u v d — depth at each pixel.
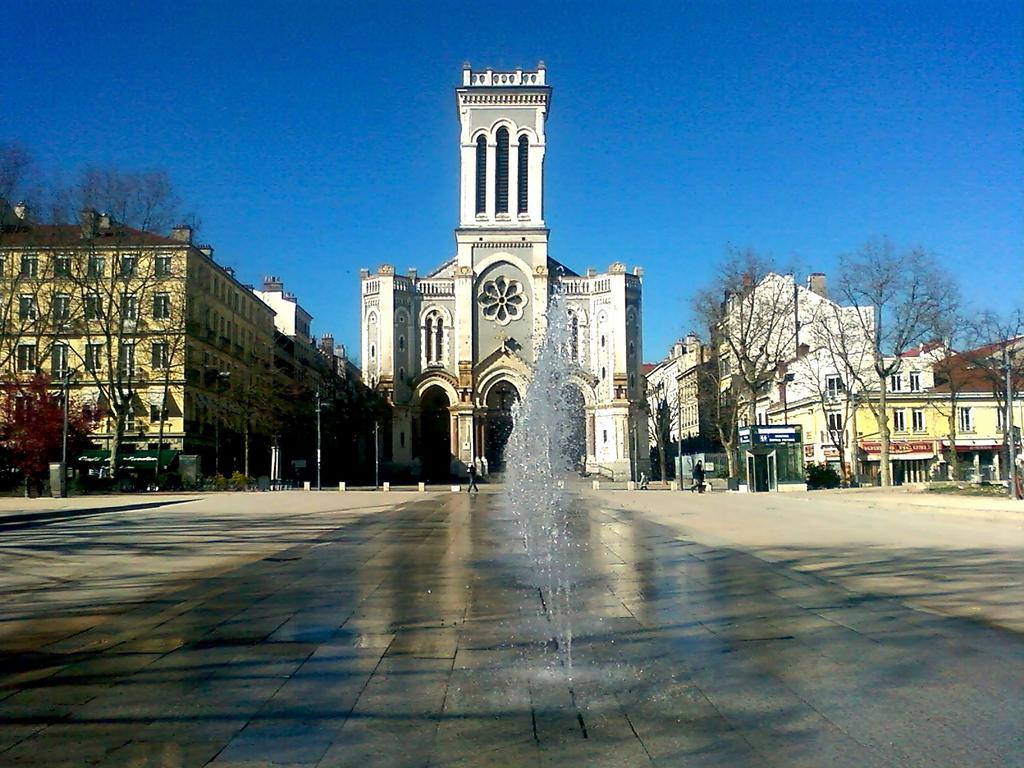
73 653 8.97
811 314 70.06
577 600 11.92
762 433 52.03
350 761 5.75
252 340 82.81
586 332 82.44
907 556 16.48
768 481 51.88
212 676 7.98
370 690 7.46
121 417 53.28
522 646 9.08
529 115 83.06
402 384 81.31
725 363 69.81
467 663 8.38
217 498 45.91
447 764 5.69
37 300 52.59
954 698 6.98
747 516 28.95
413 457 81.19
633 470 79.06
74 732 6.38
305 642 9.42
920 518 27.38
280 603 12.01
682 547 18.78
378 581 14.14
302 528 25.62
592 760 5.73
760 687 7.39
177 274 58.44
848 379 63.16
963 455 68.56
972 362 54.22
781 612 10.78
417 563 16.61
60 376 53.53
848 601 11.51
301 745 6.07
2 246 50.78
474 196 82.56
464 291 81.31
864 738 6.07
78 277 52.06
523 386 80.06
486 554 18.02
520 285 82.12
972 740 6.00
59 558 17.73
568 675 7.87
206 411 67.44
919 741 5.99
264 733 6.33
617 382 80.44
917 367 69.56
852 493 45.53
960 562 15.45
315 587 13.51
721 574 14.30
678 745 5.99
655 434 100.00
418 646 9.15
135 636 9.81
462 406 79.88
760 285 68.50
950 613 10.55
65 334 54.41
